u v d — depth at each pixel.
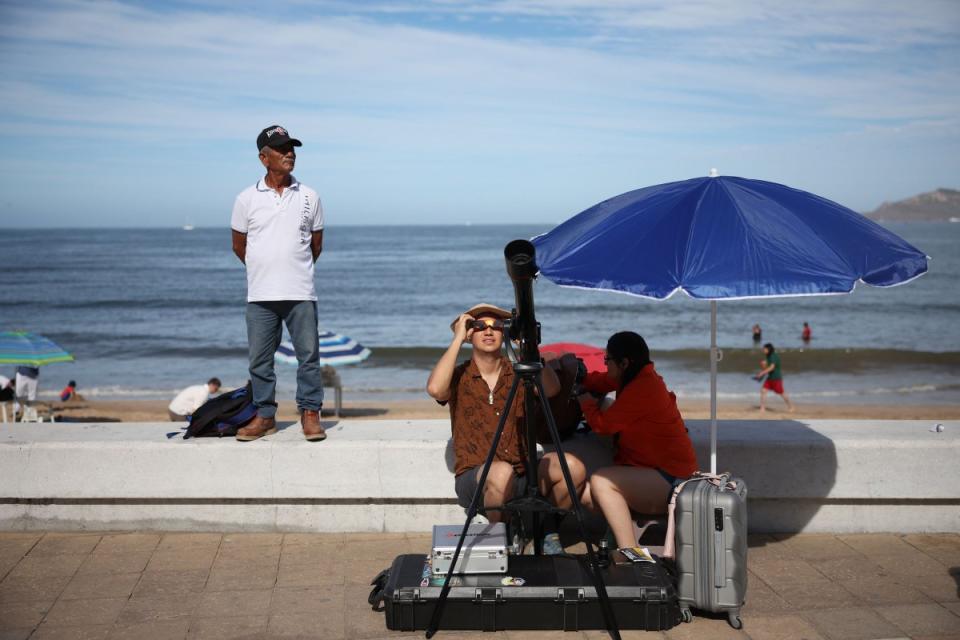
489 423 4.28
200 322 45.16
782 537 4.94
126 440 4.95
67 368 29.98
